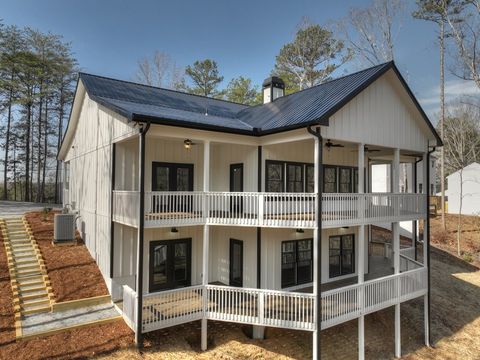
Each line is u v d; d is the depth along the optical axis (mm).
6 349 7941
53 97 35500
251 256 11375
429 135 13430
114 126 11211
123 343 8719
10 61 30656
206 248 9945
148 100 13438
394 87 12031
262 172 11383
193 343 9867
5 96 32938
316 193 9156
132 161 11680
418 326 13328
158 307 9602
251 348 9719
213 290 9820
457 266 20578
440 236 26031
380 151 13781
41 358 7746
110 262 10938
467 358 11609
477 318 14719
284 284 11820
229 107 16188
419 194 12836
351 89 10297
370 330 12250
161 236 11656
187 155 12523
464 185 34562
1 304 9852
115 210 10875
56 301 10211
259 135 10828
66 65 34406
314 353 8891
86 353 8133
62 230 14562
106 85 13945
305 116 9641
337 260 13641
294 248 12141
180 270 12117
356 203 10305
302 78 32094
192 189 12602
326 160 13305
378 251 18438
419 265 13727
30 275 11602
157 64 38750
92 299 10578
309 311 9453
